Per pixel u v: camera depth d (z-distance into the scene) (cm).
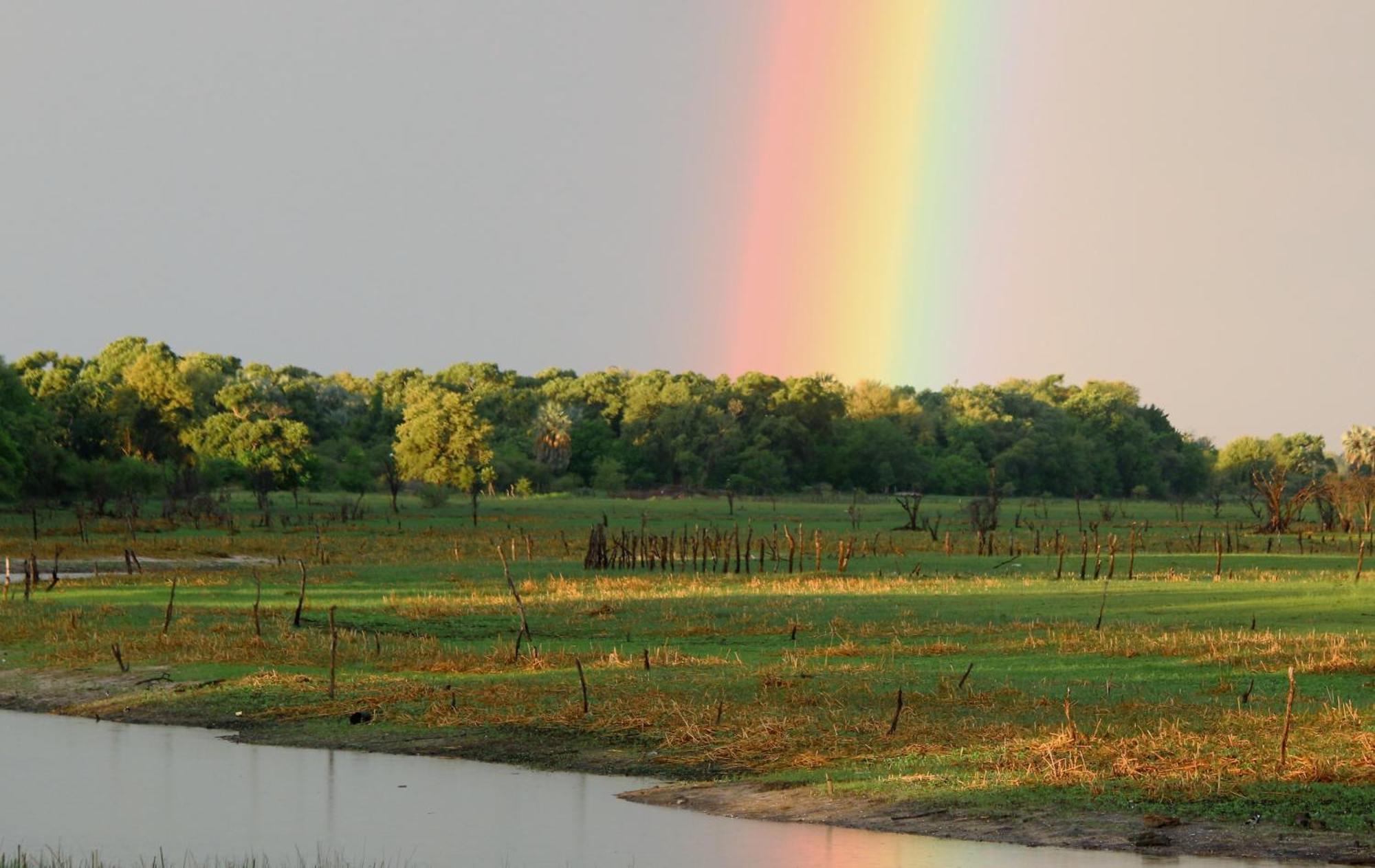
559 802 3469
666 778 3684
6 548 11869
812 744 3816
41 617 6725
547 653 5584
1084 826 3042
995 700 4319
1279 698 4297
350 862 2983
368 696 4622
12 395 19612
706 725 4031
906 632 6056
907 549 12562
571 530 16212
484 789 3606
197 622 6600
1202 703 4219
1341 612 6706
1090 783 3291
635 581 8694
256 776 3769
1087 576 9256
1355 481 17362
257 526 16350
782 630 6178
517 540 13588
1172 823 3017
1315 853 2823
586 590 8219
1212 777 3266
